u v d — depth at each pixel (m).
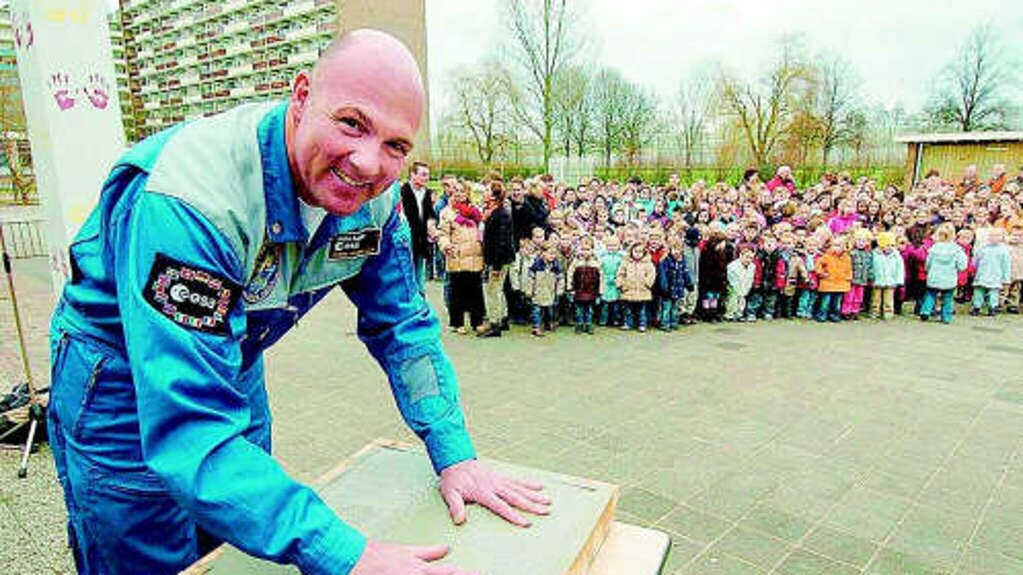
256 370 1.30
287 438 3.71
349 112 0.82
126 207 0.89
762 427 4.02
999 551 2.70
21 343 3.23
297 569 0.90
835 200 9.69
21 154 19.73
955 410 4.39
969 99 20.67
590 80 22.03
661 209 9.38
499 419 4.08
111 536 1.08
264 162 0.92
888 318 7.55
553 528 0.97
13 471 3.05
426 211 6.66
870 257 7.41
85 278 1.02
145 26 76.25
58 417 1.08
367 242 1.13
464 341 6.14
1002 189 10.31
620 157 22.42
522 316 6.93
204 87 71.00
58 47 2.74
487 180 7.27
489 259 6.21
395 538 0.93
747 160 21.58
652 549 1.06
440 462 1.13
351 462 1.22
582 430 3.92
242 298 0.91
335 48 0.84
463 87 25.86
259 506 0.77
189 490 0.77
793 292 7.35
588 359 5.52
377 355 1.26
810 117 20.47
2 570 2.30
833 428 4.02
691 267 6.88
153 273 0.79
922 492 3.20
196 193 0.83
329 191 0.88
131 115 79.50
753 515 2.94
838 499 3.11
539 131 22.25
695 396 4.59
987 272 7.74
